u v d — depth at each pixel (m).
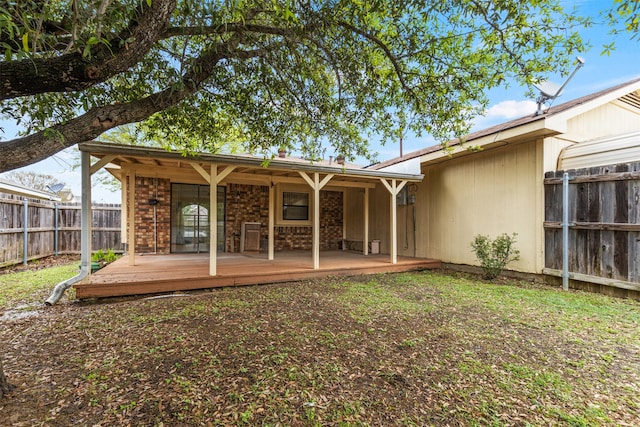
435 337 3.38
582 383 2.46
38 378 2.48
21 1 1.72
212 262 5.91
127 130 10.98
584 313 4.25
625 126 7.45
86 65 1.98
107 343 3.18
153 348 3.05
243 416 2.03
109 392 2.29
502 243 6.70
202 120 4.41
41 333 3.46
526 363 2.80
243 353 2.95
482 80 3.86
